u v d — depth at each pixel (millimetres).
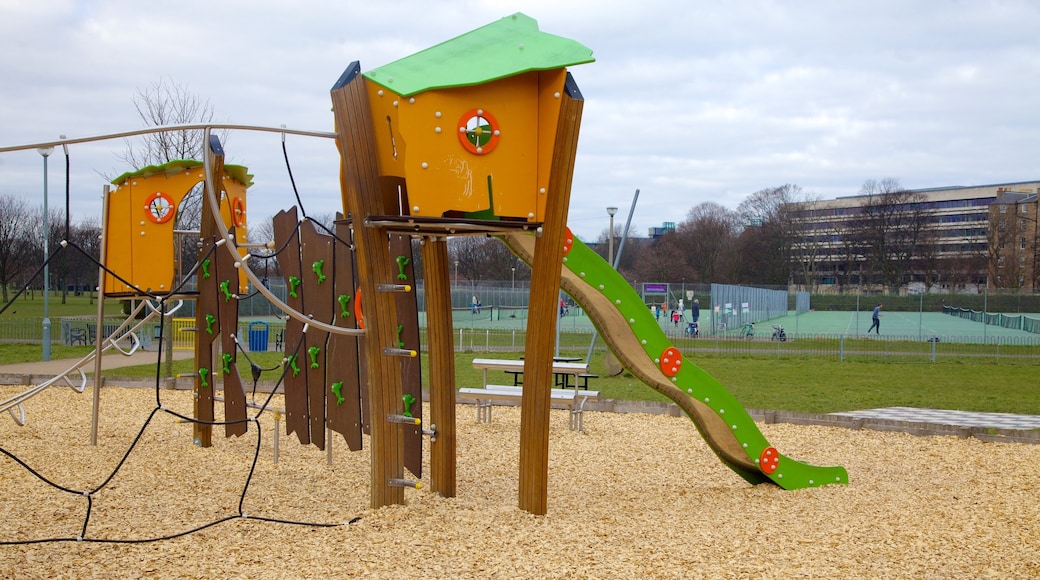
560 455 8711
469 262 50812
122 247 8406
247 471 7379
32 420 9992
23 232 41500
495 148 5391
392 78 5242
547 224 5660
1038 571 4828
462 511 5781
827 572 4668
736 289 34344
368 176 5586
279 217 8344
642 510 6285
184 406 11438
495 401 12531
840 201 93625
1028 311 43188
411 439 6523
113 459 7742
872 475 8086
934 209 82000
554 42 5488
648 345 7008
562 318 36344
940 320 44094
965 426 11102
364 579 4312
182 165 8352
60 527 5305
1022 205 68688
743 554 4953
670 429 10492
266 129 5379
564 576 4426
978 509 6539
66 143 5137
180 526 5359
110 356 20328
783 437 10125
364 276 5656
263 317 31000
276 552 4750
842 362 22031
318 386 7734
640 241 75125
